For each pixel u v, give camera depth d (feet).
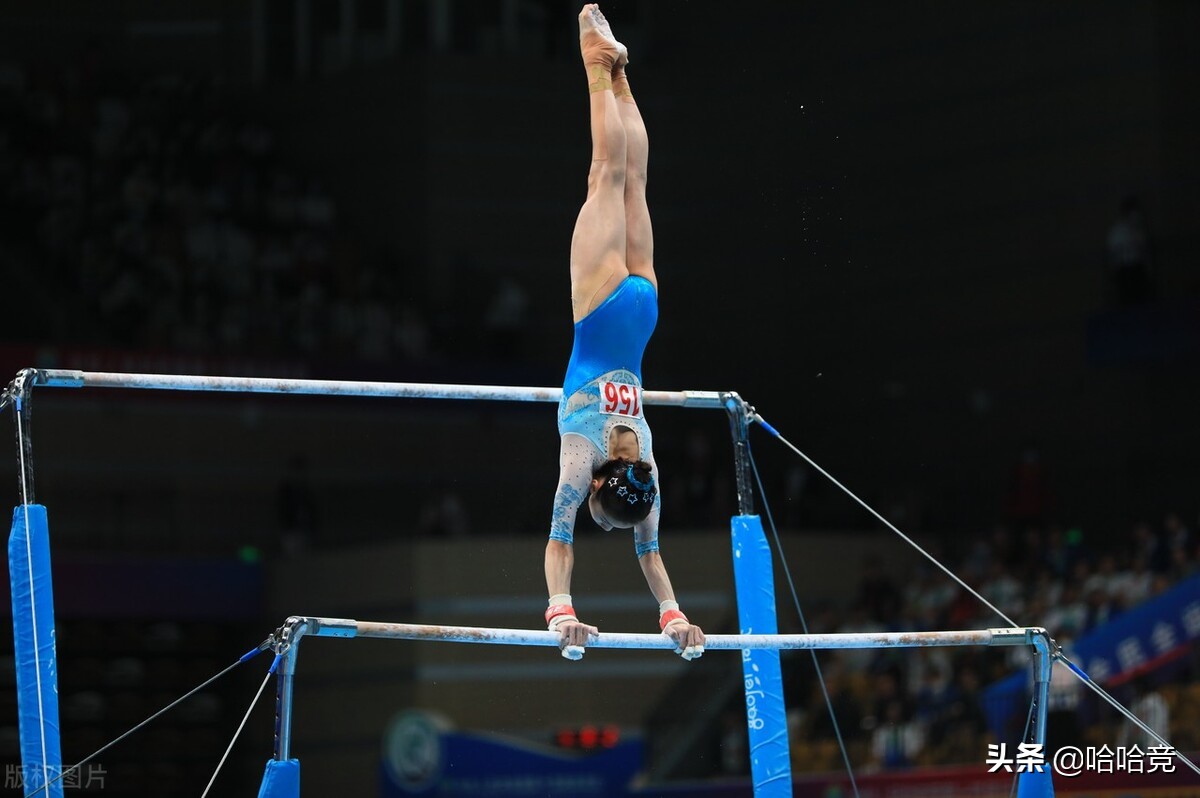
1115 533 132.16
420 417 152.97
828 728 117.29
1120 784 97.91
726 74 156.46
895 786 108.17
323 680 139.33
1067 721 105.29
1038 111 140.77
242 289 155.43
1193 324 124.98
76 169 158.10
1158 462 130.31
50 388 142.31
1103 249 135.74
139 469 146.72
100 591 134.92
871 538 138.41
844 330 149.69
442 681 131.44
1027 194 140.77
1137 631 106.11
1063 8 139.64
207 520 148.46
